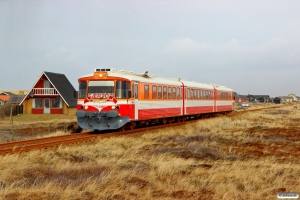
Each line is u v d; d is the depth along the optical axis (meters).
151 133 20.11
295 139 18.56
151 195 8.43
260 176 10.15
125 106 20.64
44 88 49.22
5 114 46.81
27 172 10.16
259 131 22.30
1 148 15.14
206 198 8.33
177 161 11.83
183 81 30.52
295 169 11.01
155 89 24.56
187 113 30.41
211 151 14.19
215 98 38.22
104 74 20.86
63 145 15.02
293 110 55.47
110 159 12.63
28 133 26.50
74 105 49.41
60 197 8.05
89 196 8.26
